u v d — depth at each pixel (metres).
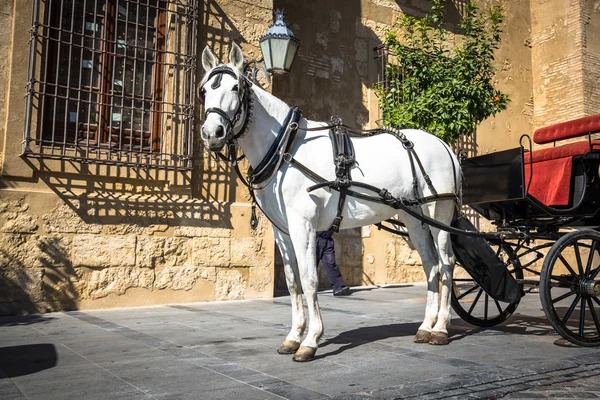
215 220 7.85
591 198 4.61
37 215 6.65
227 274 7.88
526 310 6.69
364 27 10.88
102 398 2.84
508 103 13.05
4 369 3.53
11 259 6.45
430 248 4.59
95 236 6.98
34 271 6.56
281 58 6.79
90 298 6.88
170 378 3.24
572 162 4.70
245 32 8.48
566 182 4.71
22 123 6.71
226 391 2.94
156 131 7.74
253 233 8.13
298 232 3.77
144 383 3.13
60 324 5.59
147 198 7.38
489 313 6.36
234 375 3.30
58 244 6.74
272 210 3.91
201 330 5.10
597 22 13.15
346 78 10.58
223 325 5.41
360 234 10.30
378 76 10.94
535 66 13.66
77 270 6.84
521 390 2.99
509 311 5.34
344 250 10.10
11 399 2.83
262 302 7.61
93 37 7.01
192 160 7.77
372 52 10.93
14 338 4.74
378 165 4.15
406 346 4.21
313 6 10.29
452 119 7.58
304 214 3.79
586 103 12.62
